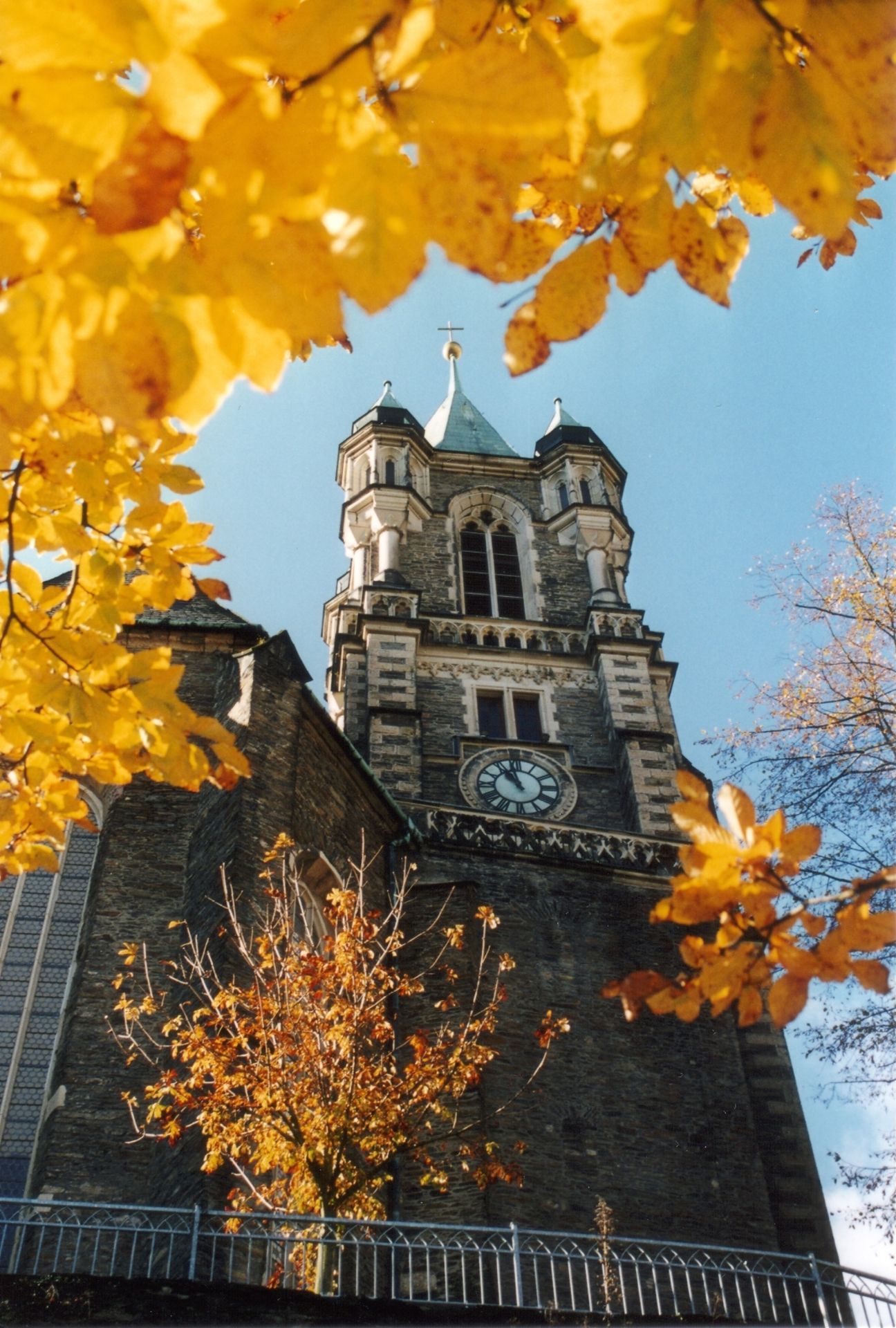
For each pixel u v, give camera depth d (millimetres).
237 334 3428
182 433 6512
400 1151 16609
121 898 19547
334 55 3172
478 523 45594
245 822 19984
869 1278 17719
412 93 3189
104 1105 17203
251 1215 13812
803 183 3498
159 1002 18375
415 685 36406
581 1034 24766
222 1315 12031
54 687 6539
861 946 4734
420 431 47344
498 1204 20922
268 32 3115
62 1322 11375
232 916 17281
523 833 29172
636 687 37344
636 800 33406
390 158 3223
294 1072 15953
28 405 3518
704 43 3375
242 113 3117
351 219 3248
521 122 3197
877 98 3439
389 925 24797
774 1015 4762
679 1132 23734
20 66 2982
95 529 6695
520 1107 22938
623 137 3633
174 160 3105
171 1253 13305
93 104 3039
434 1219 20250
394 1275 14344
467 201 3271
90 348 3377
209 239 3289
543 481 47188
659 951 27016
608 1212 16484
